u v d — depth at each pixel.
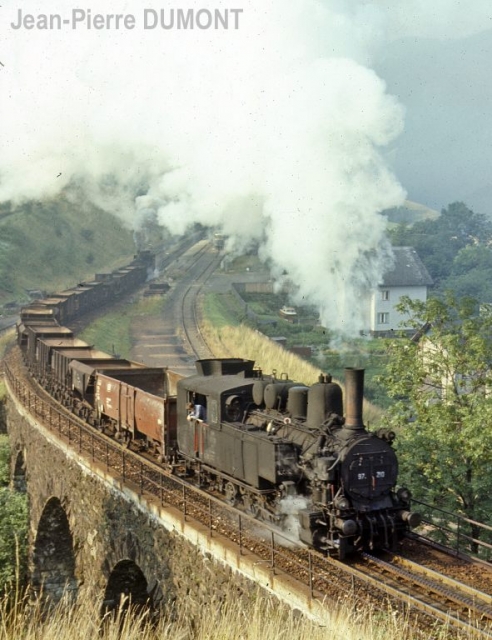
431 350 23.02
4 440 40.88
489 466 19.94
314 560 13.91
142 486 17.81
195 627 14.35
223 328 60.47
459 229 143.25
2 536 22.98
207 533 14.69
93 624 9.58
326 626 10.11
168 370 29.39
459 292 98.88
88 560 21.28
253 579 12.97
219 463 17.70
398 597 11.58
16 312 90.75
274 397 16.91
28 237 118.25
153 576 16.88
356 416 15.05
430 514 20.67
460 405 21.70
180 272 96.31
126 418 24.80
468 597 12.37
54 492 25.31
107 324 67.62
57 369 36.62
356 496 14.62
